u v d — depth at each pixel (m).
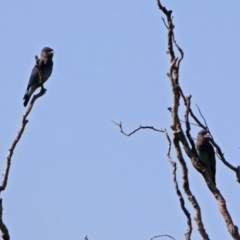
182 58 12.18
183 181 12.14
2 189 12.34
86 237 11.99
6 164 12.62
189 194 12.07
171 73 12.13
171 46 12.09
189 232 11.90
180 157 12.20
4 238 11.99
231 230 12.16
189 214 11.98
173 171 12.23
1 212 11.92
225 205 12.44
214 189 12.61
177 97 12.17
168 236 12.59
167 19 12.05
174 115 12.25
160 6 12.02
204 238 11.82
